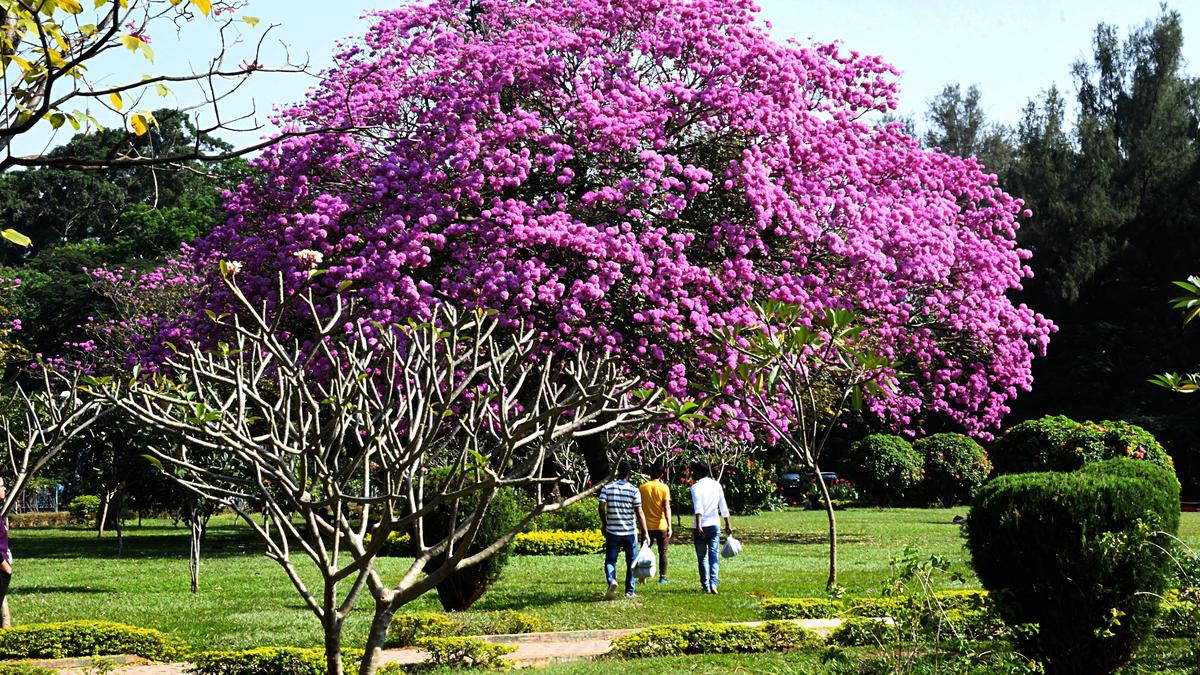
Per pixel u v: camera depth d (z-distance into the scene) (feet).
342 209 53.78
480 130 55.01
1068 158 144.05
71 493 126.62
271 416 15.10
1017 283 61.16
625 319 53.31
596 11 58.34
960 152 160.45
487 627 32.53
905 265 55.26
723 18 58.44
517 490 66.13
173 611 40.01
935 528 73.82
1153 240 136.67
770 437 55.98
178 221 149.59
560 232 49.98
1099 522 23.57
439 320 47.85
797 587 42.14
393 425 16.63
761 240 54.65
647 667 27.17
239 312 56.13
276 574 53.16
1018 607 24.25
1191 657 25.02
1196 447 120.67
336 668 15.64
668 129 56.39
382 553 63.16
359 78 57.67
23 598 44.55
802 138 55.31
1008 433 82.48
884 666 23.66
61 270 140.87
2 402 47.09
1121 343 132.05
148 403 14.93
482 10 63.00
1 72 13.80
